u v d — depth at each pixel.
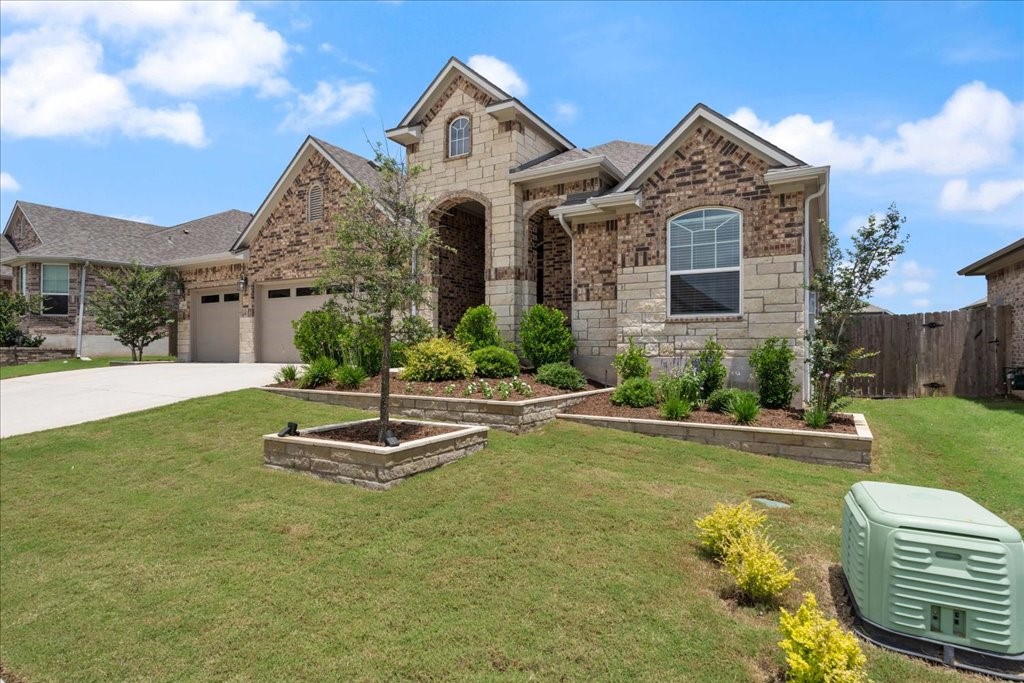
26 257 23.91
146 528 6.00
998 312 13.22
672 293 12.06
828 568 4.80
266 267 20.06
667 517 5.80
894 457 8.52
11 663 3.88
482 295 19.08
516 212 15.28
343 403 11.38
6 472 7.85
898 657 3.56
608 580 4.53
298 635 4.02
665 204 12.05
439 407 10.09
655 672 3.47
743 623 3.99
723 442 8.92
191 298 22.61
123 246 26.50
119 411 11.04
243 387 13.21
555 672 3.49
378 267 7.33
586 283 13.96
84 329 24.59
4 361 22.09
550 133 16.75
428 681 3.46
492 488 6.59
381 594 4.47
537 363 13.27
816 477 7.46
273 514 6.15
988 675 3.41
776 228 10.96
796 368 10.72
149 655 3.90
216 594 4.62
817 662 3.12
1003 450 8.74
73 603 4.61
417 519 5.81
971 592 3.46
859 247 9.12
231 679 3.60
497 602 4.27
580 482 6.83
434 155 16.45
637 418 9.77
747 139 11.07
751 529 4.88
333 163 18.25
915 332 13.85
